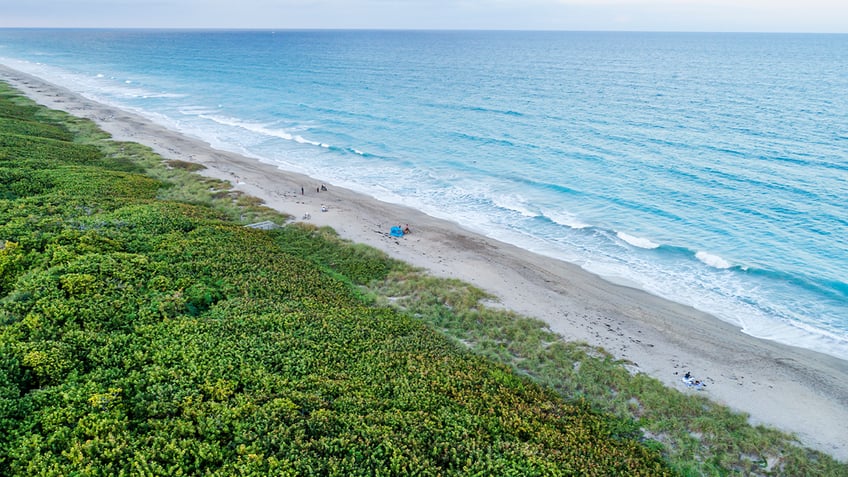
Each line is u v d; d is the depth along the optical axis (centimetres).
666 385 2539
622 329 3073
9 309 2295
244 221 4375
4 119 6981
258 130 8462
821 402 2469
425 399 2119
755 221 4603
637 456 2008
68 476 1472
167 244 3331
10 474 1476
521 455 1822
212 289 2834
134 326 2348
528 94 11788
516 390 2327
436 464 1748
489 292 3434
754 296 3481
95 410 1755
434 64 19600
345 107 10350
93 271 2703
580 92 11950
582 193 5412
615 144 7194
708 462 2039
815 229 4394
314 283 3212
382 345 2550
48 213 3691
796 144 6875
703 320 3216
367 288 3366
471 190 5616
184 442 1662
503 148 7175
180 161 6053
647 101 10500
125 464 1552
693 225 4581
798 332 3084
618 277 3784
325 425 1838
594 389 2455
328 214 4747
